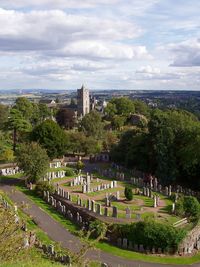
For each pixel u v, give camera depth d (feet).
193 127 260.01
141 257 146.00
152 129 273.33
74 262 87.35
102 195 216.33
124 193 211.41
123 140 314.14
